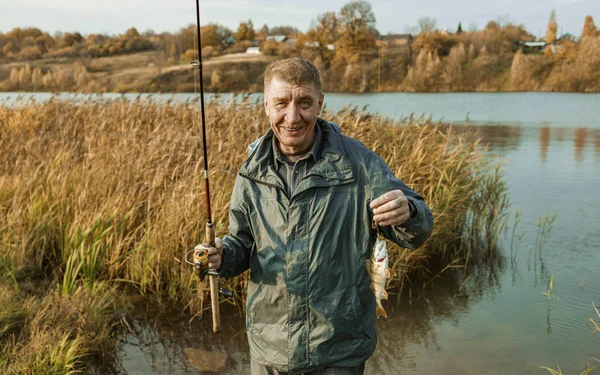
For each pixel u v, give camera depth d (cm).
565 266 643
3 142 927
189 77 4756
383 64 6375
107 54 6650
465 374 415
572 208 905
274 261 234
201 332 490
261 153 243
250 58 6012
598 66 5984
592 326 489
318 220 229
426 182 692
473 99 4488
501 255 687
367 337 236
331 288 230
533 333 479
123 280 558
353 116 838
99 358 437
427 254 665
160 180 648
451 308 537
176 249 570
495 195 793
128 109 1043
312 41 6769
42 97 1323
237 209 247
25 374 371
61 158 780
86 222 617
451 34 7594
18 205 664
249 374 422
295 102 225
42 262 630
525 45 7344
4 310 457
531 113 3062
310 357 231
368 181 229
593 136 1933
